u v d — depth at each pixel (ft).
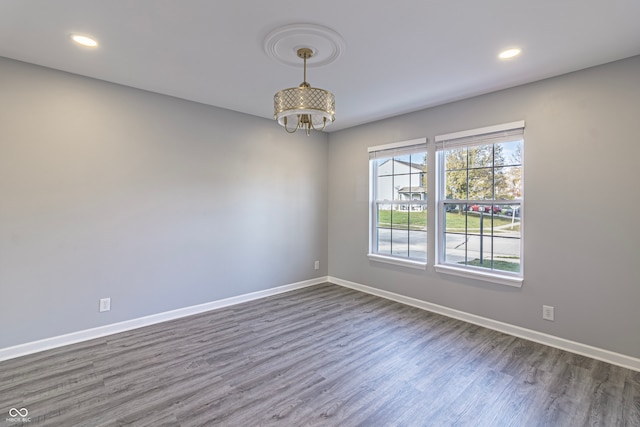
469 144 11.07
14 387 7.23
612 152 8.26
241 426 6.08
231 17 6.41
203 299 12.28
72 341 9.47
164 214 11.24
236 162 13.15
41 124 8.92
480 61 8.30
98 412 6.43
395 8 6.06
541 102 9.43
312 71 8.98
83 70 9.15
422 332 10.39
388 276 13.94
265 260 14.21
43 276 9.01
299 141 15.38
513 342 9.61
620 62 8.13
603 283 8.44
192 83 10.06
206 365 8.30
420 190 12.90
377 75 9.18
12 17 6.45
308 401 6.85
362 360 8.59
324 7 6.05
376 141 14.25
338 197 16.17
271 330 10.55
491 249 10.82
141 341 9.65
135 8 6.13
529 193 9.70
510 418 6.33
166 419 6.25
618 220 8.20
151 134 10.91
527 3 5.89
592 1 5.82
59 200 9.23
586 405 6.68
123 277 10.39
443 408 6.63
